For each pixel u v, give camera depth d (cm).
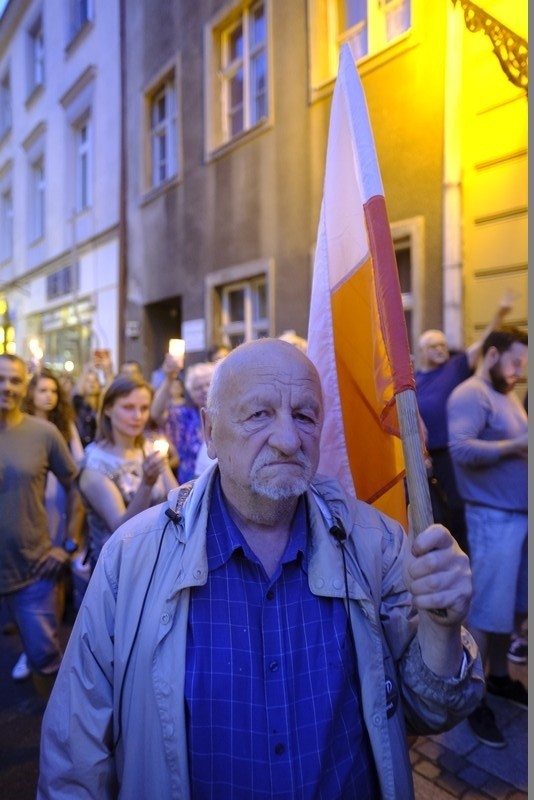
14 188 1390
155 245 744
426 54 354
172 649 95
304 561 104
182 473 312
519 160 315
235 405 100
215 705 92
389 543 110
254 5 550
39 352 496
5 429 231
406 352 86
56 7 1048
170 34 679
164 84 725
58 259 1104
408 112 371
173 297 712
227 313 630
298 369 101
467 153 341
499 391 239
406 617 104
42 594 230
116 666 98
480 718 218
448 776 200
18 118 1320
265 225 535
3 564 221
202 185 632
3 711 258
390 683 101
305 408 100
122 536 106
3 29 1345
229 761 90
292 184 497
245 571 102
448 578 78
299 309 498
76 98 987
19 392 232
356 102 101
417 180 370
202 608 98
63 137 1052
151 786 93
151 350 793
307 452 101
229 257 591
